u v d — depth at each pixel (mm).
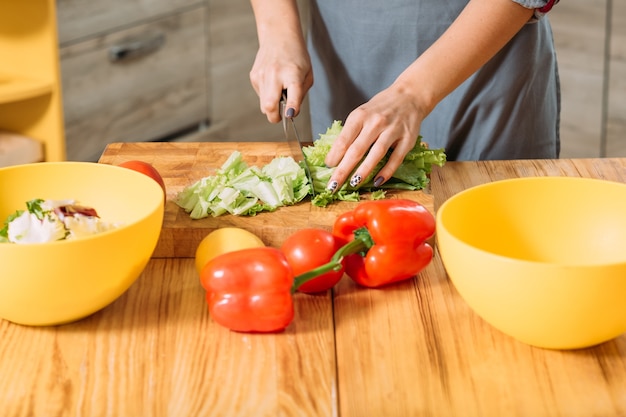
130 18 2912
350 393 966
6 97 2369
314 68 2006
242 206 1334
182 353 1036
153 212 1082
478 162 1625
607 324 978
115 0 2838
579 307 958
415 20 1804
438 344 1052
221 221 1307
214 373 998
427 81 1480
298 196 1383
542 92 1865
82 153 2893
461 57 1489
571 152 3457
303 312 1121
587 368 1004
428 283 1194
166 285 1192
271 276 1046
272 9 1747
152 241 1098
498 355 1029
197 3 3186
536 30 1790
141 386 975
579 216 1172
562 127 3438
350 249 1140
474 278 1000
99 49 2834
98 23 2801
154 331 1080
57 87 2484
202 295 1166
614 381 981
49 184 1232
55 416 928
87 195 1232
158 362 1019
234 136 3566
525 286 963
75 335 1071
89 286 1040
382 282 1164
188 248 1282
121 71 2941
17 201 1223
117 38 2889
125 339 1063
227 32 3367
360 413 937
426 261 1177
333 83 1969
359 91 1931
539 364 1013
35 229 1055
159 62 3096
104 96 2908
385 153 1412
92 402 950
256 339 1062
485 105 1816
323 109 2021
